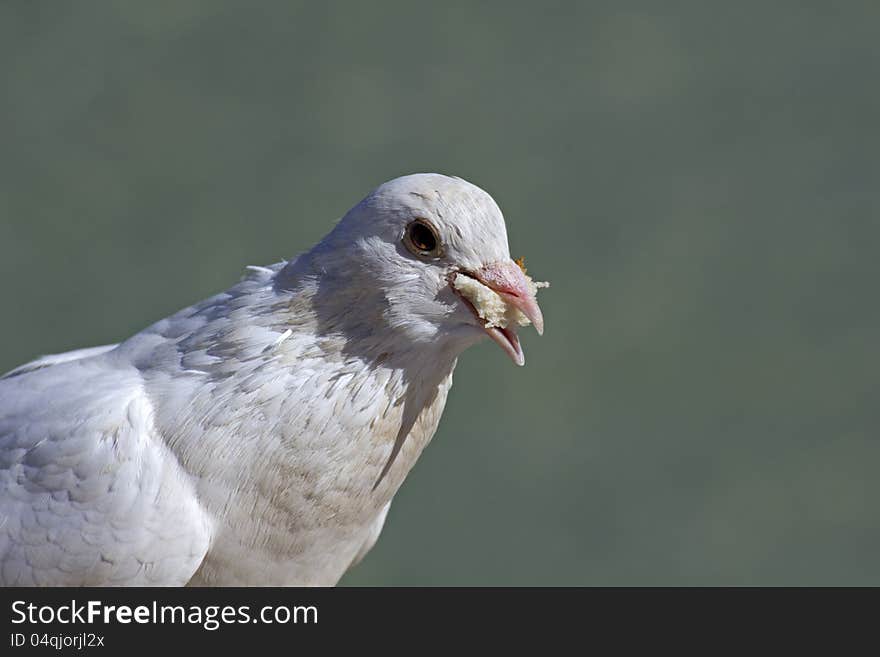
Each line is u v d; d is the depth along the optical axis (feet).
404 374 10.55
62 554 10.53
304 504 10.55
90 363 10.62
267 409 10.53
